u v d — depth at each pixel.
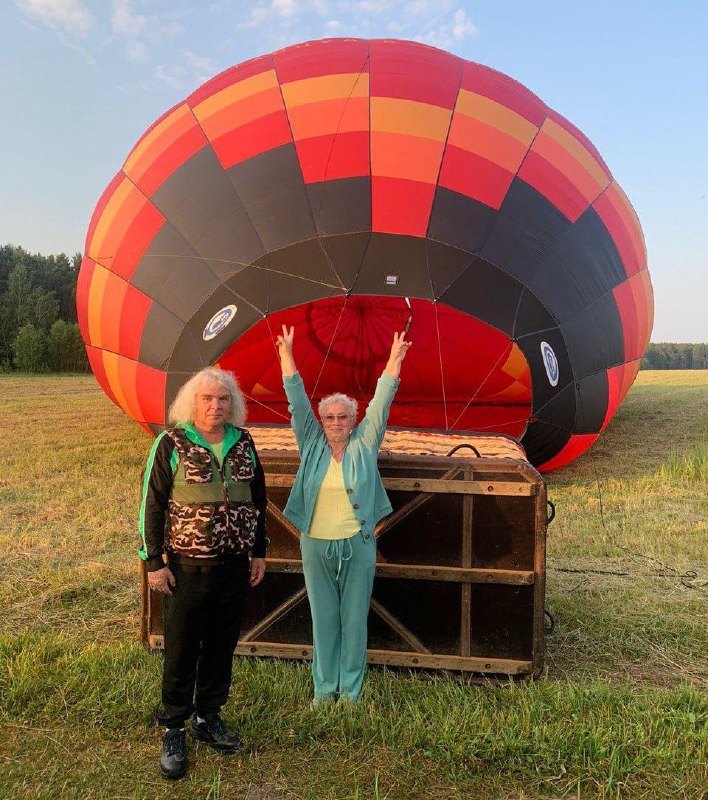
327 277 6.34
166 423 7.16
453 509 3.62
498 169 7.02
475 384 10.69
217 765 2.90
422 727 3.09
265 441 4.25
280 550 3.79
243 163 7.00
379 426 3.35
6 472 8.73
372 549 3.33
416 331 9.78
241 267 6.55
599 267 7.38
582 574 5.14
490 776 2.82
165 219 7.17
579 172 7.77
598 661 3.86
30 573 5.12
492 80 7.80
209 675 3.01
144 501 2.89
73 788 2.74
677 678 3.67
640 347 8.41
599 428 7.74
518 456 4.04
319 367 10.63
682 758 2.89
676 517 6.67
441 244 6.47
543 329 6.60
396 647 3.69
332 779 2.81
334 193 6.63
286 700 3.35
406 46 7.92
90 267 8.08
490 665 3.59
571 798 2.71
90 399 19.16
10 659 3.69
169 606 2.89
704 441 11.35
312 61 7.54
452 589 3.64
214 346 6.57
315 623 3.37
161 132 7.93
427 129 6.98
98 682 3.45
